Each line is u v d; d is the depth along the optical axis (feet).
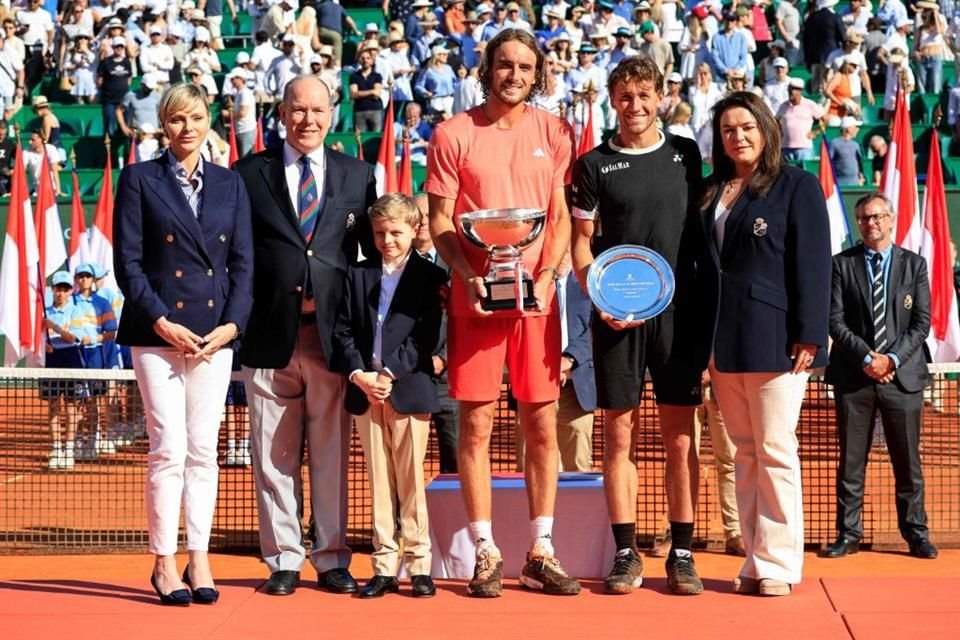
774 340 25.94
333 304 26.76
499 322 26.55
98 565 31.96
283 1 90.33
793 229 25.94
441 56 86.12
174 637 23.66
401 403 26.48
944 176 85.92
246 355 26.99
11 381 49.42
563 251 26.63
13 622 24.80
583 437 33.86
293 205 26.84
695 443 27.22
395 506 31.48
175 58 90.12
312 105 26.71
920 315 32.73
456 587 27.66
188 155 26.30
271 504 27.25
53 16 98.53
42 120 84.28
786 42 93.25
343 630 24.09
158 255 25.95
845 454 32.76
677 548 27.09
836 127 86.12
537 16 96.63
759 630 23.86
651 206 26.35
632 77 26.22
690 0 93.71
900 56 86.99
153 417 25.95
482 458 27.04
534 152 26.61
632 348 26.53
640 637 23.47
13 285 58.85
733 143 26.05
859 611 25.09
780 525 26.50
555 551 28.78
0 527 36.81
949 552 33.19
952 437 47.21
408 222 26.71
